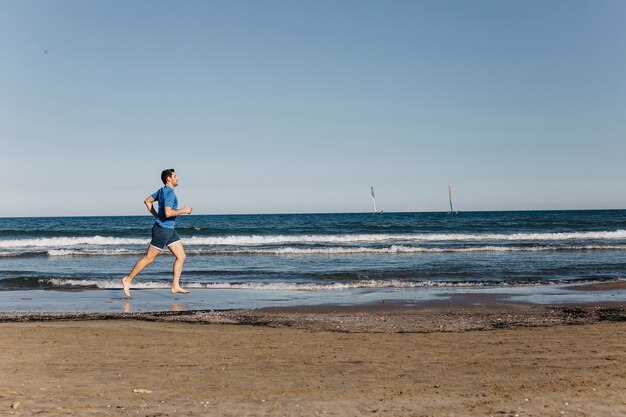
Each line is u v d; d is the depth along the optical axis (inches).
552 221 2383.1
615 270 701.3
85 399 170.9
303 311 407.2
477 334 299.9
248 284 564.4
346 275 645.9
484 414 154.4
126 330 309.4
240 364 224.8
